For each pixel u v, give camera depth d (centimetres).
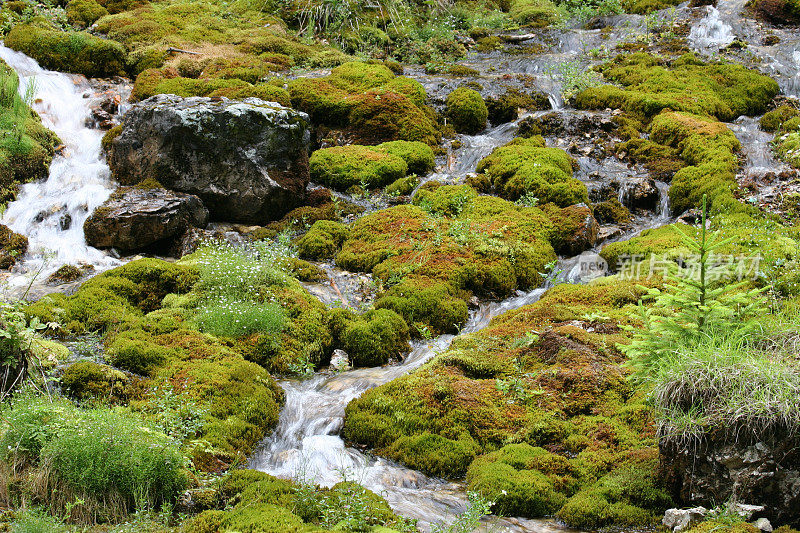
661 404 518
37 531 433
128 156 1135
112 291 853
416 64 1625
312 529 456
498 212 1080
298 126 1130
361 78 1425
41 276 933
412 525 482
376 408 670
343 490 517
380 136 1314
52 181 1129
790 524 466
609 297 846
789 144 1176
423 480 588
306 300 880
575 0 1895
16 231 1030
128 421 541
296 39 1683
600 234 1060
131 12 1688
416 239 1021
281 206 1127
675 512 484
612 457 573
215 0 1816
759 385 481
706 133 1220
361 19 1777
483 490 540
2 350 588
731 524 448
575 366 691
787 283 800
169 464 513
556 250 1046
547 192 1110
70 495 484
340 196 1185
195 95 1316
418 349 826
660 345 561
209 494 520
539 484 541
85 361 681
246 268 882
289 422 677
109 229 1000
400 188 1184
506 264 967
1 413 533
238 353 763
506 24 1866
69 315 792
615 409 636
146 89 1341
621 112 1354
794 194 1030
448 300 901
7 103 1154
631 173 1195
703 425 487
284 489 523
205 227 1094
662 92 1392
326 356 823
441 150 1304
